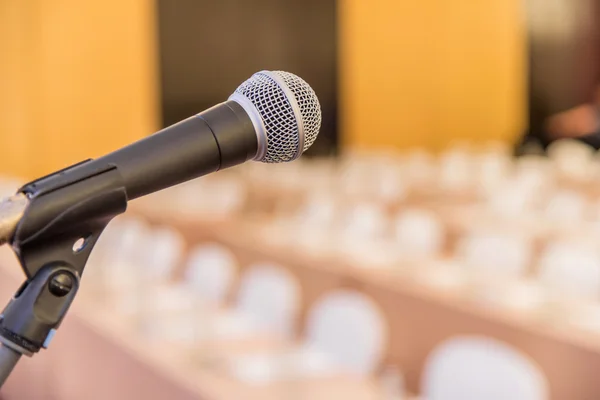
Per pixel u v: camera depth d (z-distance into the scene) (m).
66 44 10.71
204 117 0.72
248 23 12.22
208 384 2.38
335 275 4.34
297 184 9.23
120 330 2.95
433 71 14.25
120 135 11.09
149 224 7.27
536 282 3.91
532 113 14.64
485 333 3.31
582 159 10.95
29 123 10.95
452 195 8.45
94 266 4.44
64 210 0.65
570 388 2.94
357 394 2.39
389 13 13.72
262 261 5.16
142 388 2.58
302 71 12.87
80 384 3.01
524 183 8.16
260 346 2.86
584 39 14.68
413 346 3.70
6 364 0.65
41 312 0.65
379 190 8.58
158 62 11.40
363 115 13.59
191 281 4.56
